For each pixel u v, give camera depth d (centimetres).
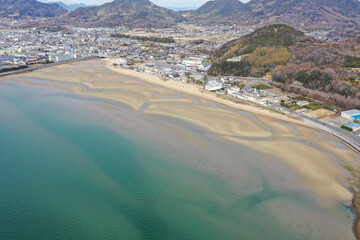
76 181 6744
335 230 5369
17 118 10706
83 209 5819
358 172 7294
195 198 6222
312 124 10525
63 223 5447
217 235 5238
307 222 5572
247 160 7812
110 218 5594
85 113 11338
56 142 8712
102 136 9156
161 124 10262
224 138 9200
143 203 6041
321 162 7725
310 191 6512
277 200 6200
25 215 5622
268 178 6994
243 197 6284
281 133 9681
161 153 8100
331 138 9438
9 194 6234
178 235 5228
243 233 5294
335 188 6612
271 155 8088
